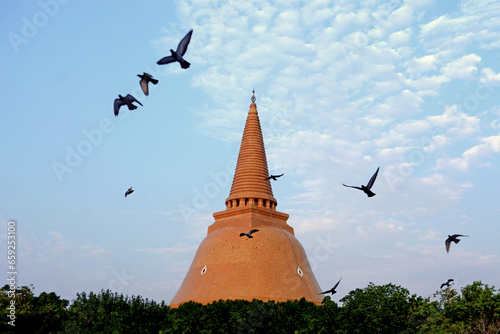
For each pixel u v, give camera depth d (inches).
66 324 2193.7
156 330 2370.8
